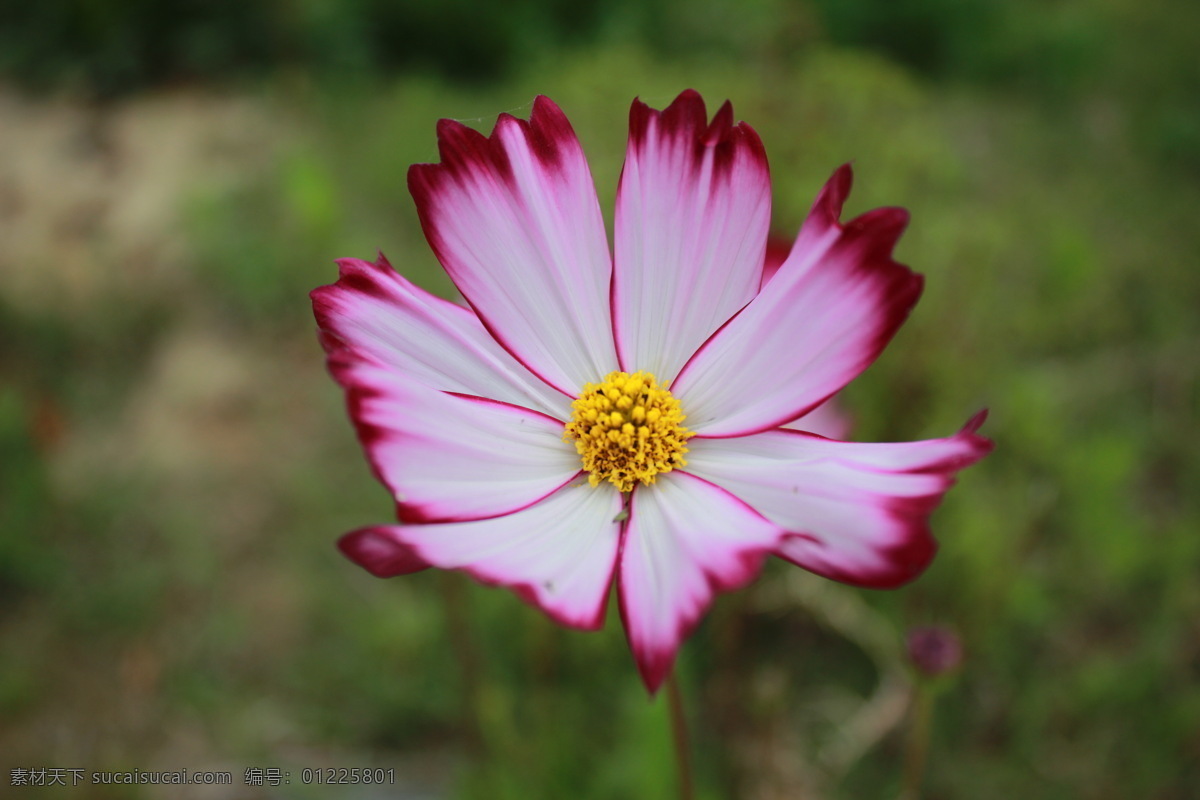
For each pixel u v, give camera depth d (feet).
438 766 1.16
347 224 1.82
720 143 0.75
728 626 1.09
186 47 2.46
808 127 1.48
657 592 0.70
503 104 2.10
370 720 1.20
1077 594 1.23
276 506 1.48
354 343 0.74
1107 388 1.52
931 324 1.26
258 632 1.33
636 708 1.04
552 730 1.06
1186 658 1.19
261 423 1.61
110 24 2.42
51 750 1.21
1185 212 1.96
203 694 1.25
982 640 1.14
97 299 1.83
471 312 0.77
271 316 1.76
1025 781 1.10
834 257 0.72
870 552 0.69
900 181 1.48
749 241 0.75
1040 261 1.67
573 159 0.76
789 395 0.74
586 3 2.62
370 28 2.49
